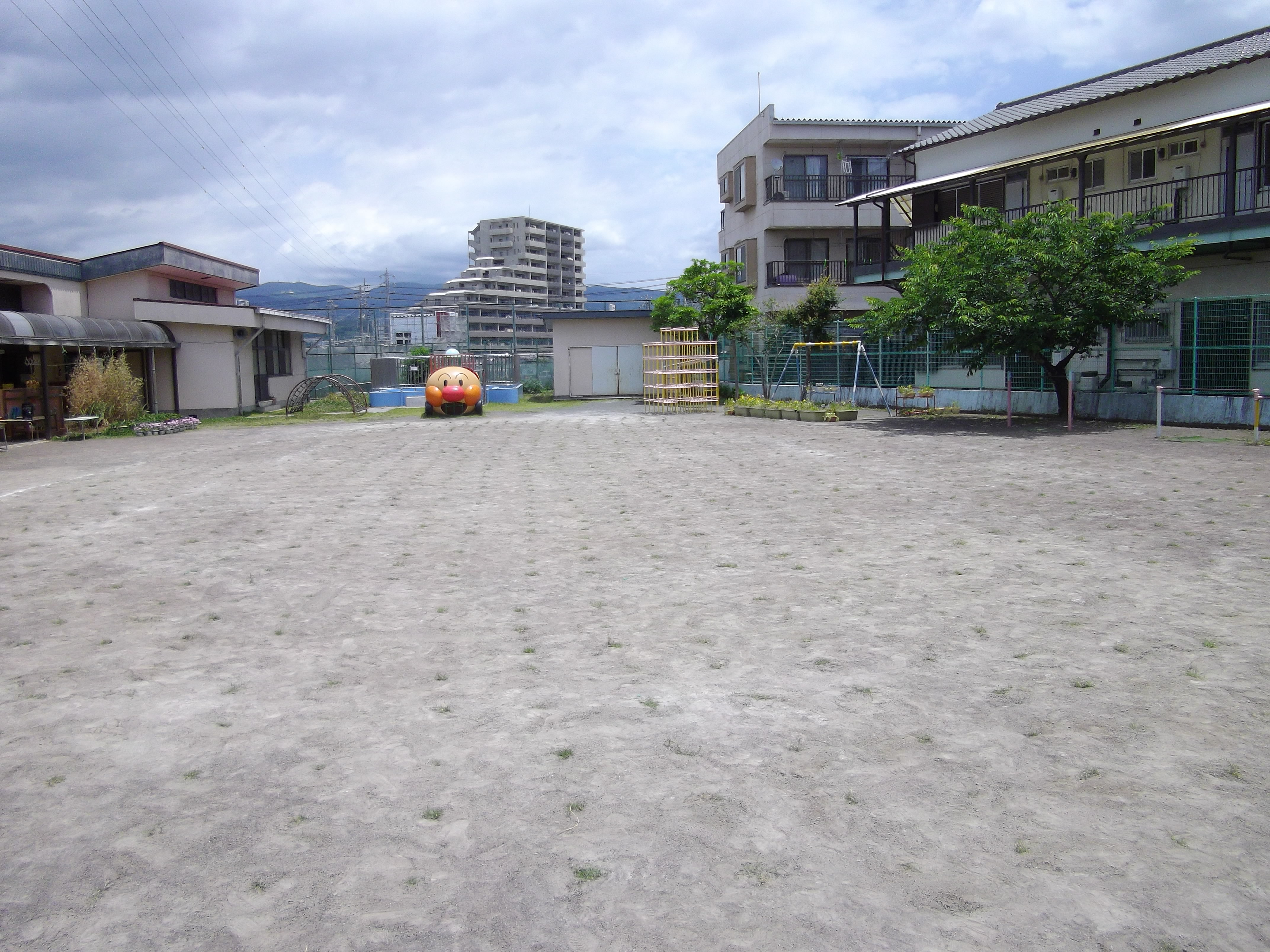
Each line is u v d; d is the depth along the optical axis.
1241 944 2.69
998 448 15.99
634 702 4.67
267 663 5.43
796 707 4.57
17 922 2.91
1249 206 19.50
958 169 27.36
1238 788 3.63
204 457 18.20
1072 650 5.31
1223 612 5.97
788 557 7.98
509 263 141.88
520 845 3.31
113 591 7.23
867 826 3.39
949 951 2.67
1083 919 2.81
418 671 5.24
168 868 3.21
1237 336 18.20
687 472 14.12
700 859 3.19
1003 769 3.83
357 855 3.27
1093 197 22.39
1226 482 11.30
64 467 17.11
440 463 16.14
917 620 5.99
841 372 30.14
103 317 30.67
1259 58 18.98
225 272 34.47
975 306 19.19
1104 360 21.64
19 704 4.82
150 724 4.52
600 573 7.57
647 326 41.00
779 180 36.88
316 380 33.06
